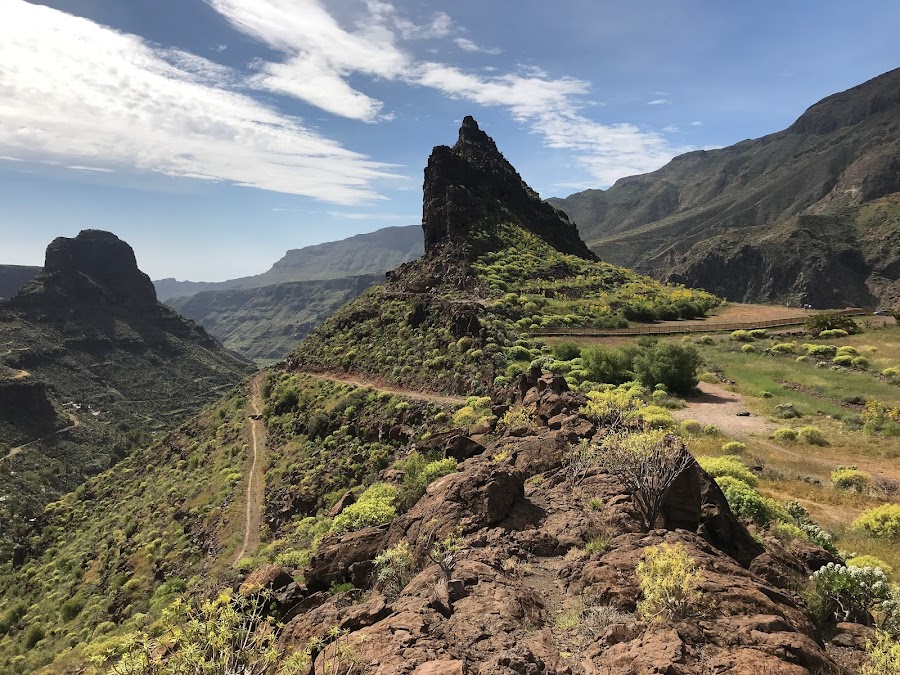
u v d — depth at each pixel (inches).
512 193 4318.4
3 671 1557.6
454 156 3978.8
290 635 385.7
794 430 1208.2
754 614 319.6
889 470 957.8
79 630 1649.9
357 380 2449.6
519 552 463.5
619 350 1843.0
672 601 315.0
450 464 806.5
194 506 2091.5
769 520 637.9
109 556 2126.0
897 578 514.9
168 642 249.3
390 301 3073.3
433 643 309.3
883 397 1362.0
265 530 1691.7
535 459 727.1
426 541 508.4
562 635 330.0
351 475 1684.3
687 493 495.5
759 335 2247.8
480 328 2235.5
